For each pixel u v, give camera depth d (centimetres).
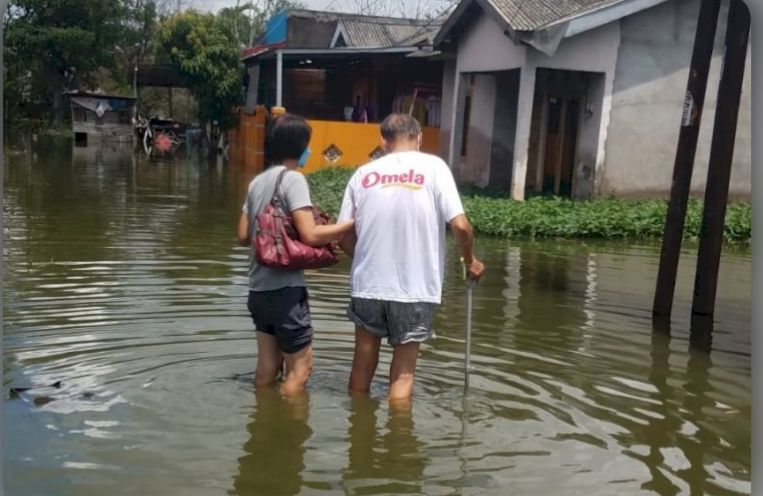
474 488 401
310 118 2833
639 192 1623
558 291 866
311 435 462
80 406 492
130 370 558
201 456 430
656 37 1580
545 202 1441
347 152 2108
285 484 400
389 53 2125
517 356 623
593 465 432
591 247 1177
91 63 3869
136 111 3825
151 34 4206
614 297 845
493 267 991
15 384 524
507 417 497
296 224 517
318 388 540
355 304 522
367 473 414
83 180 1928
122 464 417
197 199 1620
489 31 1681
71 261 934
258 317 528
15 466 409
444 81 2070
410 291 507
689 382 574
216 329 660
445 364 598
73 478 399
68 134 3941
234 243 1099
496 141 1853
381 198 511
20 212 1342
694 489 406
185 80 3141
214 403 505
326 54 2222
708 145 1600
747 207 1476
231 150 3072
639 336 695
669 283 766
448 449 447
